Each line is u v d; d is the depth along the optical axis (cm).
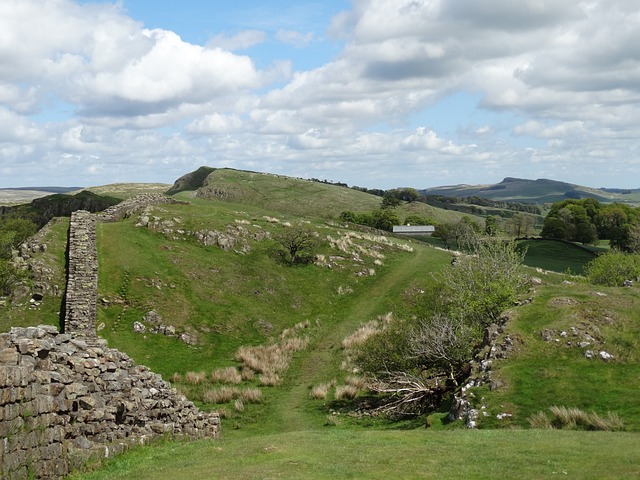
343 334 5488
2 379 1220
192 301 5581
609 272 5791
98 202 11956
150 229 6906
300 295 6412
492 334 3306
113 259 5806
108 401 1812
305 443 1922
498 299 3809
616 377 2675
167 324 5047
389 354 3731
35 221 10400
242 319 5553
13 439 1242
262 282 6419
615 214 14325
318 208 18362
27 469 1288
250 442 1984
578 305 3381
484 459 1594
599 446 1714
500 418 2459
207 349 4888
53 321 4594
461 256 7569
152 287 5519
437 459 1612
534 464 1510
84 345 1867
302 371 4588
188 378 4172
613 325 3164
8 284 4731
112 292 5247
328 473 1451
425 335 3569
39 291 4853
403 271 7231
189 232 7038
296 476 1411
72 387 1586
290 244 7131
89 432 1631
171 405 2166
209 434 2327
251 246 7206
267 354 4853
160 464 1616
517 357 2984
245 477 1408
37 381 1391
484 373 2925
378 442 1925
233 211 8738
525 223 14762
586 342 2986
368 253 7700
